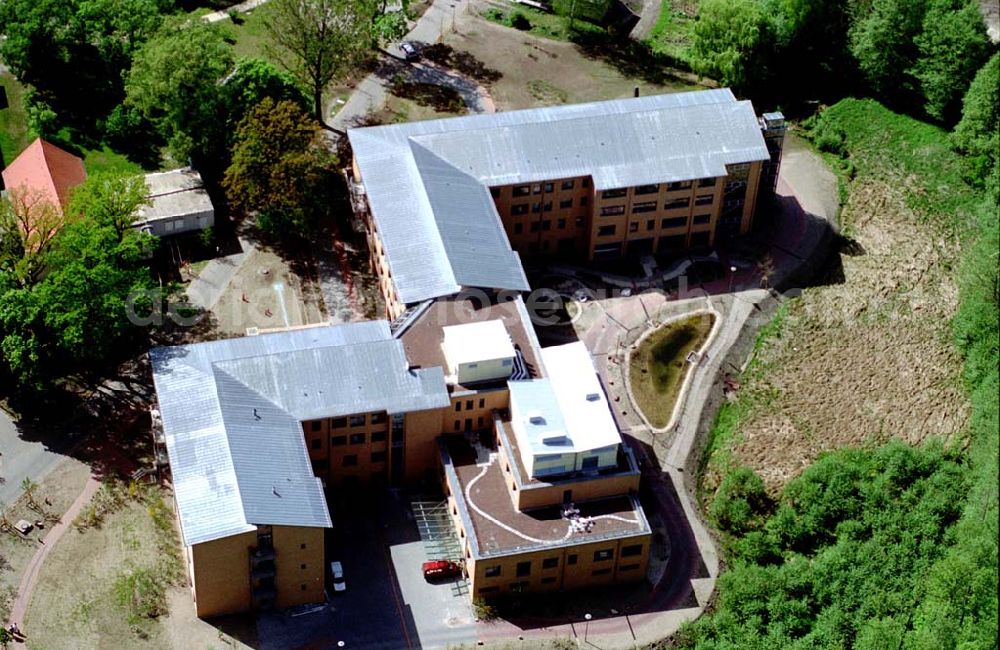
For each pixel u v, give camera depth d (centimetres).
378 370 17688
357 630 16612
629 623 17088
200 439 16625
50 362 18538
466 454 17888
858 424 19988
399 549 17525
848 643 17038
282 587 16525
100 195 19638
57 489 17812
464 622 16838
